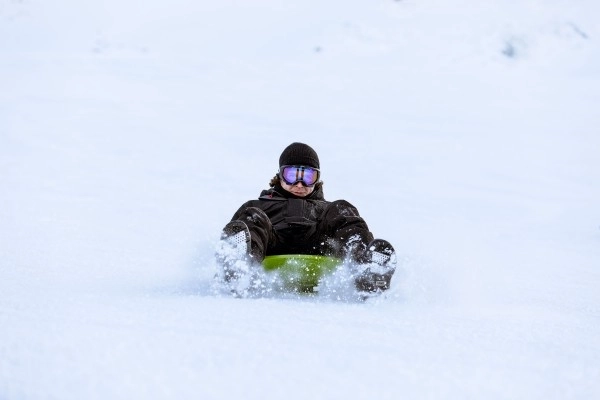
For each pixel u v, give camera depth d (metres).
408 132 63.50
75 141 48.19
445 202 34.84
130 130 55.53
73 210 24.64
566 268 18.83
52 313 7.43
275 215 12.23
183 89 81.81
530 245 24.20
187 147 48.59
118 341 6.25
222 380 5.32
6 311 7.46
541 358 6.63
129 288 10.66
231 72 97.62
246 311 8.13
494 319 9.02
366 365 5.92
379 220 28.03
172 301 8.74
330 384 5.34
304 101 79.94
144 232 20.47
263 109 72.56
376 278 10.41
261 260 10.70
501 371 6.03
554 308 11.02
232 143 51.88
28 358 5.65
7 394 4.89
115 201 27.69
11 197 27.00
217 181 35.84
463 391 5.41
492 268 17.33
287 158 12.67
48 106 64.62
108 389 5.01
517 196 38.66
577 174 48.91
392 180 41.41
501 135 65.06
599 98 93.31
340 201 11.91
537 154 56.28
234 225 10.30
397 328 7.62
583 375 6.04
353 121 68.62
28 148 44.44
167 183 34.06
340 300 10.63
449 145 57.66
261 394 5.04
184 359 5.79
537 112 81.56
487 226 28.61
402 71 107.31
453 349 6.75
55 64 91.00
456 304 10.76
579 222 31.44
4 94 69.44
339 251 11.40
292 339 6.68
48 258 14.63
